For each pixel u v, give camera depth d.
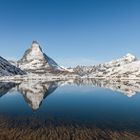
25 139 30.52
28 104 62.09
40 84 144.12
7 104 61.88
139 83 160.12
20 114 48.03
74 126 37.78
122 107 58.19
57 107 57.62
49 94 88.81
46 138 30.98
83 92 97.44
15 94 85.12
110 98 76.88
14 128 36.06
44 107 57.75
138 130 35.22
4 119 42.97
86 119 43.28
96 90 106.19
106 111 52.44
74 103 65.38
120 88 116.94
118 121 41.66
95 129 35.81
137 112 50.97
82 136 31.94
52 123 39.69
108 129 35.88
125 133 33.44
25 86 123.69
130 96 81.81
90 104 63.22
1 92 91.69
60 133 33.41
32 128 36.19
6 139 30.52
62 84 150.00
